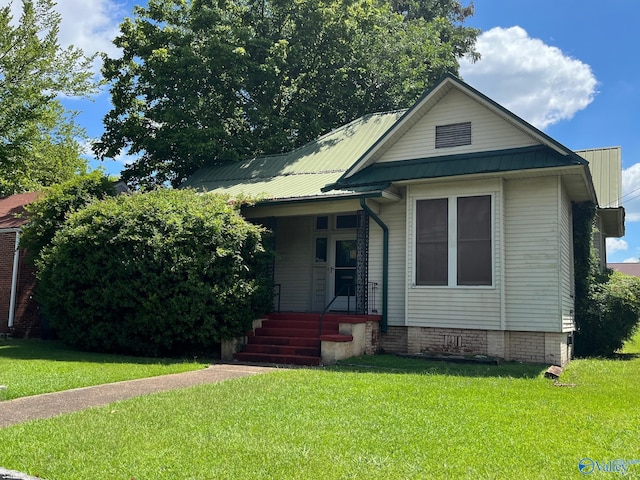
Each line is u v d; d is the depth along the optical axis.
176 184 25.83
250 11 26.36
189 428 5.83
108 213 13.11
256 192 15.62
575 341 15.12
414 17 40.03
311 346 12.49
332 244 16.08
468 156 13.11
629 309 14.60
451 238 12.77
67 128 29.45
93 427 5.85
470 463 4.76
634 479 4.42
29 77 24.19
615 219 17.83
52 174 28.80
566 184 12.97
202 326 12.34
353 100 26.84
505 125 12.85
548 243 12.01
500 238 12.27
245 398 7.37
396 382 8.73
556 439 5.46
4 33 23.58
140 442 5.32
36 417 6.42
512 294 12.20
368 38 27.19
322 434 5.61
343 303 15.61
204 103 24.05
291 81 26.45
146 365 11.02
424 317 12.85
